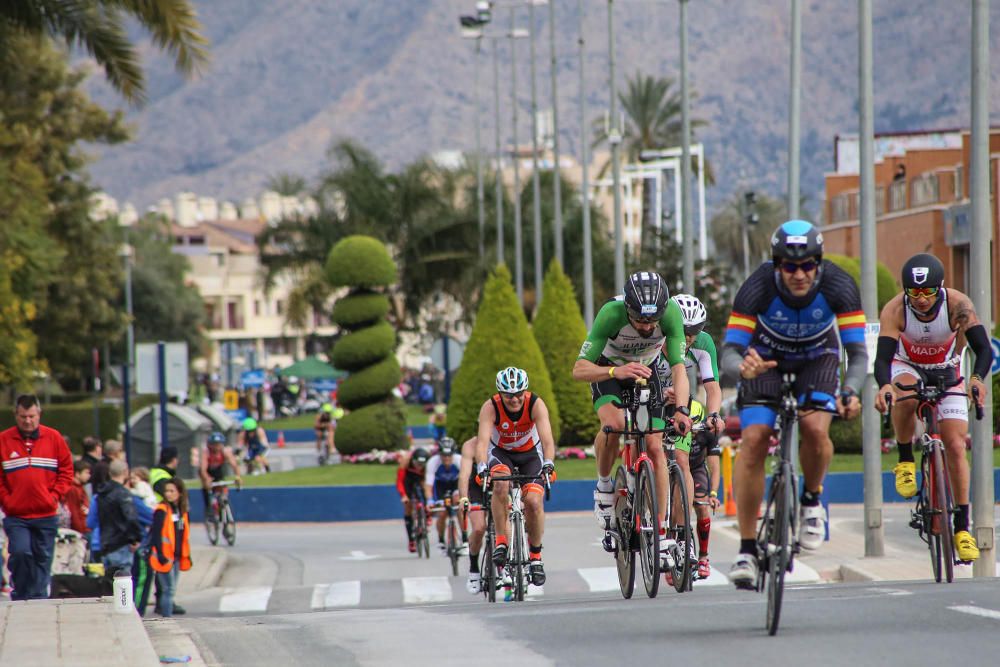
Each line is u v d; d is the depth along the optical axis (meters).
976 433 39.50
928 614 23.86
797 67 59.38
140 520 46.16
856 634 21.81
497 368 96.12
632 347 28.55
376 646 23.94
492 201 192.50
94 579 43.47
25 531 37.06
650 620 25.56
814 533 22.47
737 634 22.62
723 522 68.62
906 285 28.25
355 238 109.00
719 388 33.53
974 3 39.09
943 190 131.12
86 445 56.53
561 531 70.44
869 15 50.69
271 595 52.25
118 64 72.00
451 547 56.44
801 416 22.25
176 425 107.69
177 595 52.72
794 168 59.12
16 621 27.75
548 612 28.14
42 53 123.00
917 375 29.34
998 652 19.58
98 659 22.19
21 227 112.44
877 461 50.12
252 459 111.69
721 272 129.38
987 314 39.62
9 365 107.62
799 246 21.39
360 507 87.25
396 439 105.62
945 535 29.36
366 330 106.81
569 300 104.31
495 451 36.75
